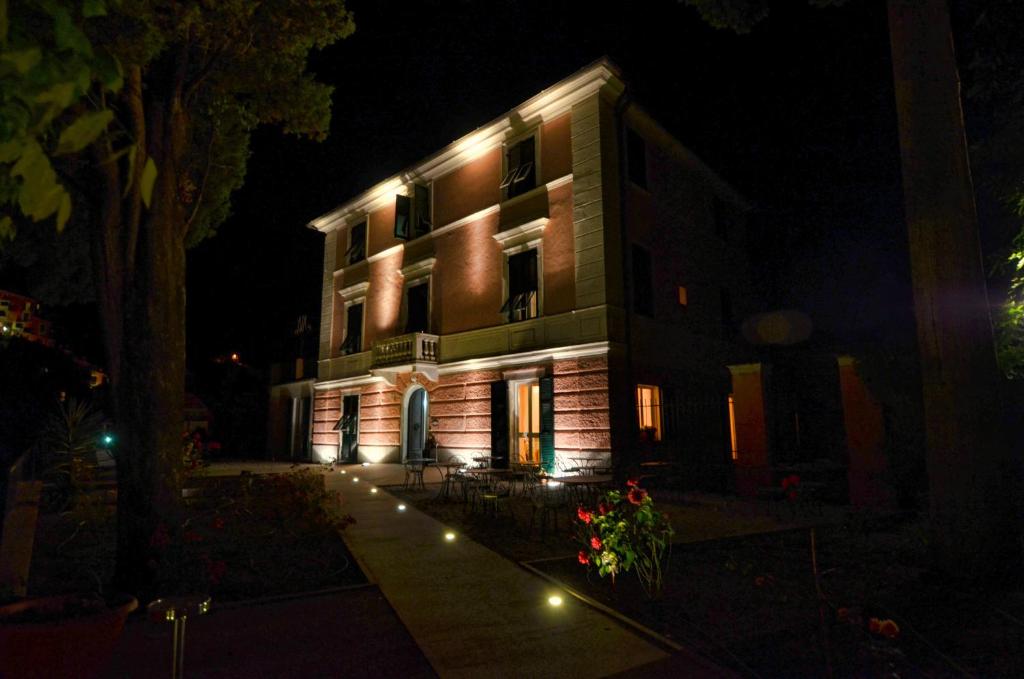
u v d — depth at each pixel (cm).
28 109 142
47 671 209
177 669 247
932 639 431
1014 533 535
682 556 684
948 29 600
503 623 461
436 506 1078
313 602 514
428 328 1845
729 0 767
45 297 1461
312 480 898
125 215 566
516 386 1557
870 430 1012
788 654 404
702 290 1825
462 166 1808
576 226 1452
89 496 831
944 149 581
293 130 890
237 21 661
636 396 1432
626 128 1567
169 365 570
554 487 1264
